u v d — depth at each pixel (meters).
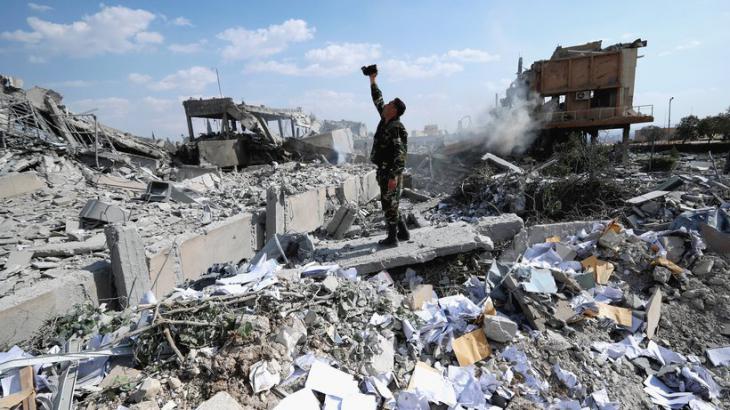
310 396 2.25
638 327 3.47
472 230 4.84
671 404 2.78
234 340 2.54
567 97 15.64
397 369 2.72
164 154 16.03
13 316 3.14
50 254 4.82
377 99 4.33
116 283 4.18
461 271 4.25
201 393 2.27
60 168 9.58
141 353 2.50
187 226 6.17
